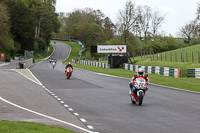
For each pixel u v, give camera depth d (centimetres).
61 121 1436
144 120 1483
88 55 15262
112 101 2192
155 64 6981
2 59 10288
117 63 8031
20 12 15012
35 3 17950
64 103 2075
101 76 5088
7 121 1323
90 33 19275
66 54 18088
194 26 12825
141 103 1991
